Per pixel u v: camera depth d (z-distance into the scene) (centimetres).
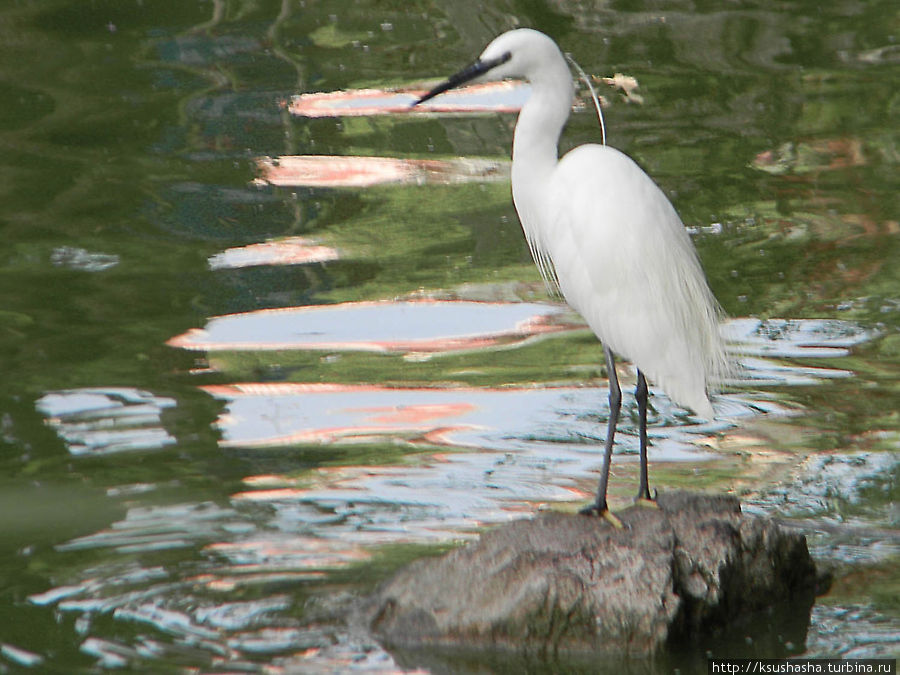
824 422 1077
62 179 1644
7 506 947
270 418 1095
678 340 813
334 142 1762
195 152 1727
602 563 760
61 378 1168
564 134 1766
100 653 747
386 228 1508
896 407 1097
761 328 1256
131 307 1320
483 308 1320
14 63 2023
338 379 1170
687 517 807
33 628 776
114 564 862
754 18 2202
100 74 1988
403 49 2088
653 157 1694
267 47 2108
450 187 1630
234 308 1320
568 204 837
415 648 750
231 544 890
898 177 1619
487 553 782
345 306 1320
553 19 2198
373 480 990
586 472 1002
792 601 806
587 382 1166
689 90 1917
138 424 1086
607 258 814
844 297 1317
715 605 761
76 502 955
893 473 987
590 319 838
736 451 1034
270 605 803
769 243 1452
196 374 1183
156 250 1454
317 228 1511
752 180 1622
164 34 2159
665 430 1076
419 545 886
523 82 1984
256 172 1672
